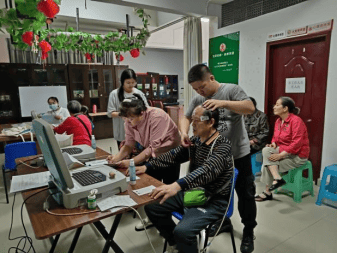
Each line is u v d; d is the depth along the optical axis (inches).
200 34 164.6
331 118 110.7
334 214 93.3
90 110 238.5
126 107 71.7
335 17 103.8
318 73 114.7
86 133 100.7
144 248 75.5
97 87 241.6
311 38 113.9
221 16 158.6
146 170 67.0
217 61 162.4
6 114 202.4
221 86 67.7
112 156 79.6
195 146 64.5
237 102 60.9
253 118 123.2
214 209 58.7
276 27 126.0
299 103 124.6
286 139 106.0
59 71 220.1
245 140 70.0
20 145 102.7
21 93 202.5
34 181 59.9
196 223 54.6
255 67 139.3
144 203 49.0
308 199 105.9
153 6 132.3
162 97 322.3
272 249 73.5
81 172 56.7
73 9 156.4
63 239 80.2
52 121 159.0
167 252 64.6
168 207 62.8
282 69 130.3
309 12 112.1
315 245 75.2
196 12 147.0
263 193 106.6
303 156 101.9
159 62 318.7
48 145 42.3
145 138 77.1
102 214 44.7
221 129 67.9
